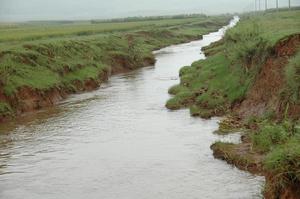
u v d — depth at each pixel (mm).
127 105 34625
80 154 22656
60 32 75375
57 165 21141
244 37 36594
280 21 49844
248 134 23391
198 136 24812
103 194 17516
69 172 20125
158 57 69375
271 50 28250
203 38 109625
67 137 26062
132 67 58719
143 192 17516
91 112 32781
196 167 19969
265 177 17156
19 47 44000
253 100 27984
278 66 26672
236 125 25953
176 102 33406
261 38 31562
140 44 77500
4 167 21156
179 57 67375
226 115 28953
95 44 59875
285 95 23812
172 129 26656
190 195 17031
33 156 22703
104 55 57469
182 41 99125
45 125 29484
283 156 15234
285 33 29781
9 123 30844
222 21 174375
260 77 28422
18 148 24297
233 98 30203
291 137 19406
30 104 35094
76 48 53281
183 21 154250
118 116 30922
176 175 19141
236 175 18766
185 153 22000
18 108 33875
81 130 27547
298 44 26562
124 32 88250
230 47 40969
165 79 47344
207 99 31844
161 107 33312
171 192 17391
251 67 31266
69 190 18078
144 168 20172
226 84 33406
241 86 31016
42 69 41438
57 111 33969
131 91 41156
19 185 18844
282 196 14789
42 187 18531
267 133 20953
